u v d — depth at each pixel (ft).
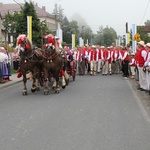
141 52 44.88
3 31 188.44
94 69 77.36
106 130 23.90
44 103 35.70
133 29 88.58
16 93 44.80
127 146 20.13
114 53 79.05
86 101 36.96
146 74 44.09
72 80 62.95
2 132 23.56
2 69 56.59
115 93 43.96
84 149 19.51
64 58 48.85
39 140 21.42
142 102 36.68
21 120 27.35
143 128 24.57
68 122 26.48
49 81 53.88
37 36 139.74
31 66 42.27
